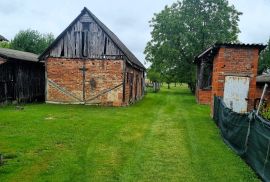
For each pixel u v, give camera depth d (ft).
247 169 24.59
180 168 24.67
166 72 137.80
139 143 32.78
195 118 52.26
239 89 47.03
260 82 71.72
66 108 62.28
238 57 46.68
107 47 68.39
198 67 95.81
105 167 24.48
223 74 47.11
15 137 33.73
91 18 68.59
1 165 24.14
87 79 69.56
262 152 22.18
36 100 78.95
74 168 23.93
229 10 132.57
